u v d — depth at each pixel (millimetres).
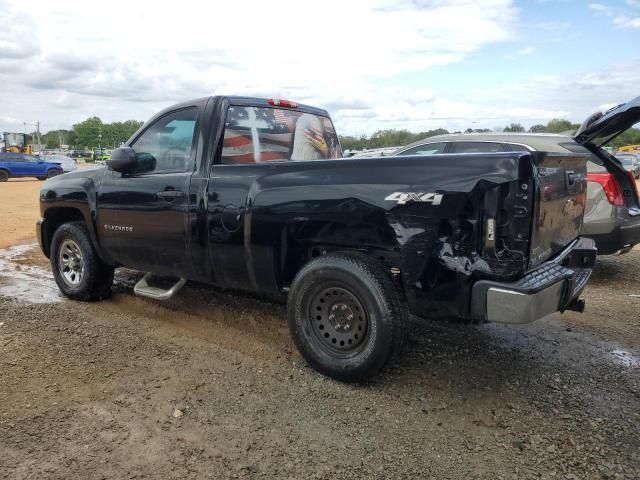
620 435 2982
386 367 3461
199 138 4191
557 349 4227
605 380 3680
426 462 2725
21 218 12211
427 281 3148
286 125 4723
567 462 2732
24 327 4551
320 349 3600
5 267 7188
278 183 3670
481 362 3941
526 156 2961
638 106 5094
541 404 3330
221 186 3939
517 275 3035
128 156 4422
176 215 4191
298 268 3814
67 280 5406
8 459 2684
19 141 42812
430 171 3139
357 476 2609
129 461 2693
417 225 3143
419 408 3256
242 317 4863
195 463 2688
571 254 3820
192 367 3789
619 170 6117
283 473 2623
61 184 5281
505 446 2873
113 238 4770
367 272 3303
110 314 4957
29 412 3123
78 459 2697
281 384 3537
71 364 3801
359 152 11898
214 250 4008
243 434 2951
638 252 8227
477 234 3029
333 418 3127
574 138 6148
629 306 5375
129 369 3742
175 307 5141
